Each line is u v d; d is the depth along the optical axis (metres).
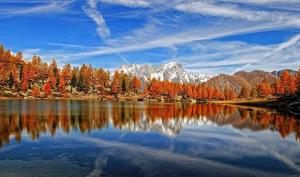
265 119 77.00
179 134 49.72
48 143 38.41
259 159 31.81
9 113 75.50
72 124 57.75
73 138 42.56
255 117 83.25
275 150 36.75
